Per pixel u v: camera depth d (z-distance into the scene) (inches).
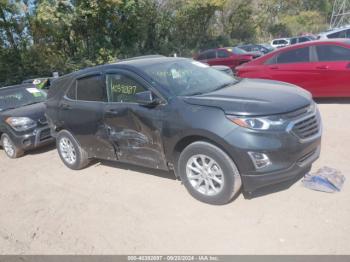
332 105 317.1
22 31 807.7
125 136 194.2
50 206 191.8
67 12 805.2
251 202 164.7
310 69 319.6
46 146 310.0
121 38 968.3
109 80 200.5
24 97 327.3
